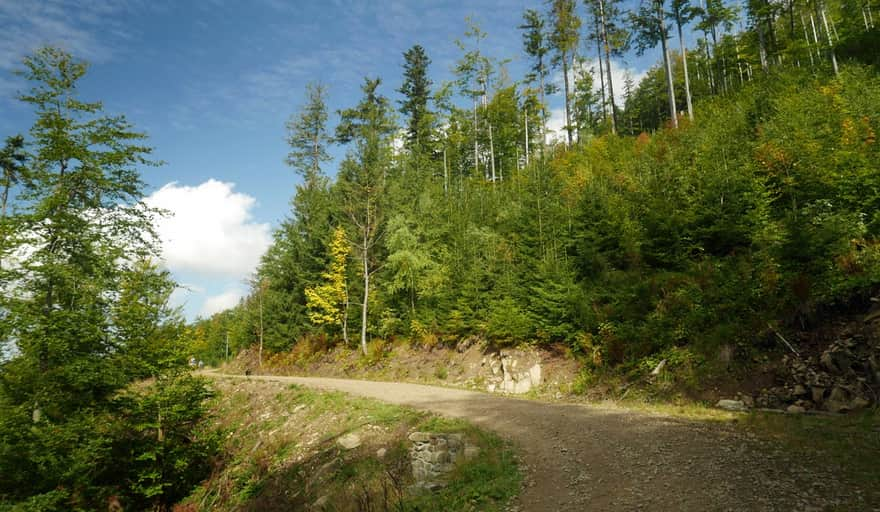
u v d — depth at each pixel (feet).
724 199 62.13
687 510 22.45
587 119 199.82
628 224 69.15
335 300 120.98
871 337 38.22
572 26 158.61
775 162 62.13
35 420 47.75
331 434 54.08
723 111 95.76
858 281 41.83
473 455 37.63
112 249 55.57
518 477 31.42
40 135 52.37
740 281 51.39
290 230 146.30
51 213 51.96
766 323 46.29
